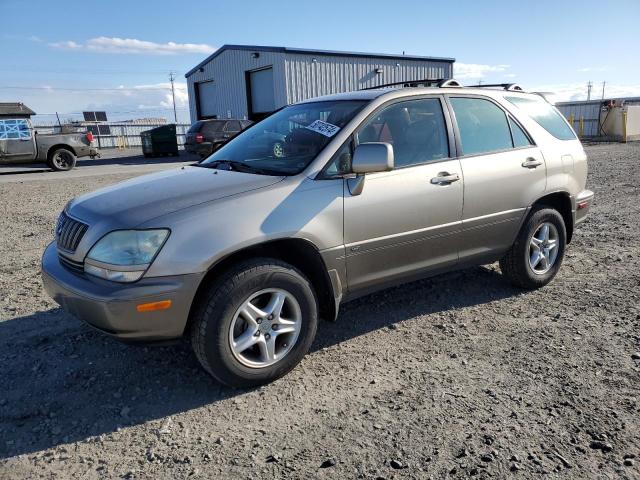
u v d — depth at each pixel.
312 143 3.77
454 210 4.16
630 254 6.05
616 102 29.17
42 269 3.54
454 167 4.16
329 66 26.58
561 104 30.97
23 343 4.03
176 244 3.04
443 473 2.55
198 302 3.22
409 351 3.84
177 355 3.85
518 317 4.39
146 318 3.00
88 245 3.18
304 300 3.45
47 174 17.70
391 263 3.92
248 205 3.27
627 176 12.59
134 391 3.38
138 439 2.90
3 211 9.66
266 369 3.36
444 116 4.25
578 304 4.61
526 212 4.67
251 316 3.28
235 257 3.36
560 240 5.00
